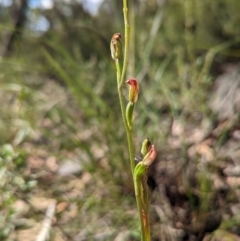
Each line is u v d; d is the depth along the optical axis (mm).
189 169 187
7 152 151
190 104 221
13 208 149
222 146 205
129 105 85
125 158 191
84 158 215
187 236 162
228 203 169
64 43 337
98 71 268
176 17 379
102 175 188
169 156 201
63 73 198
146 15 377
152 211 174
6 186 151
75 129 206
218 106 240
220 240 155
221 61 364
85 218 169
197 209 172
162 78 236
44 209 168
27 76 298
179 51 255
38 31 265
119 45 87
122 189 188
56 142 230
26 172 195
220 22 388
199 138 214
